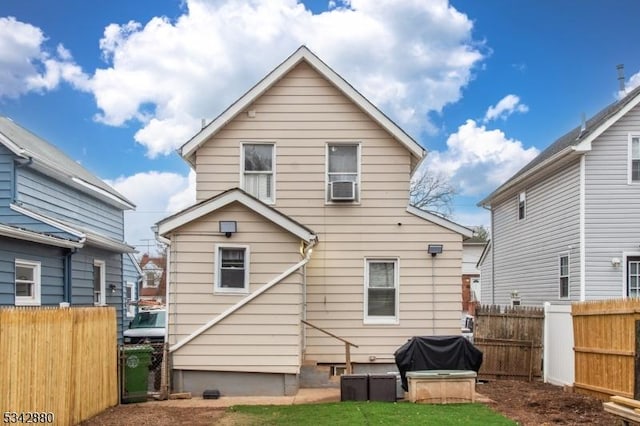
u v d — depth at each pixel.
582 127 16.52
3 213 12.59
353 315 13.18
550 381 12.70
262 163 13.58
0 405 6.50
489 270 25.41
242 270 11.75
